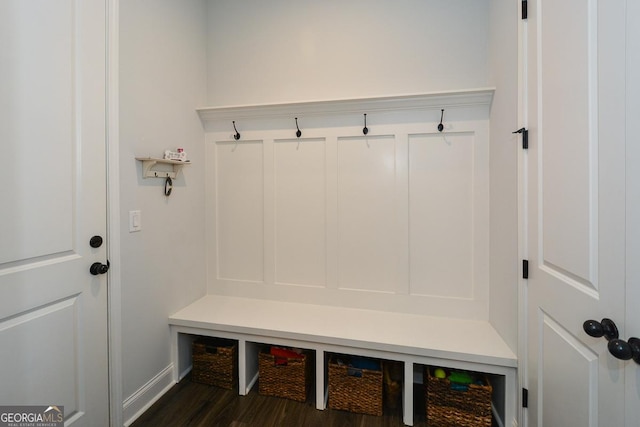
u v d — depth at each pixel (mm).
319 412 1631
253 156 2119
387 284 1929
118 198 1435
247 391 1783
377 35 1940
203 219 2172
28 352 1103
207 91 2197
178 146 1884
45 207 1142
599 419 833
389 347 1536
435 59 1857
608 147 779
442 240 1837
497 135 1594
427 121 1820
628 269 712
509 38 1421
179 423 1532
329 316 1866
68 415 1243
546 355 1134
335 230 1995
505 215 1484
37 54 1100
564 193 989
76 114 1251
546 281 1119
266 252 2107
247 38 2141
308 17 2043
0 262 1011
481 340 1553
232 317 1843
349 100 1832
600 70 805
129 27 1500
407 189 1874
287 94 2088
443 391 1524
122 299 1479
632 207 700
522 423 1316
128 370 1519
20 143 1057
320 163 2014
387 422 1562
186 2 1967
